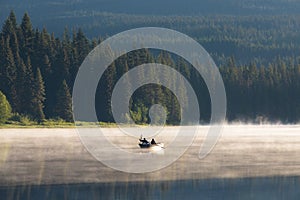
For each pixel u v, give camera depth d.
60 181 175.38
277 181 186.50
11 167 193.25
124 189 169.50
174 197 163.38
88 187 169.88
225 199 163.38
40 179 176.88
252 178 189.88
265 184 182.00
